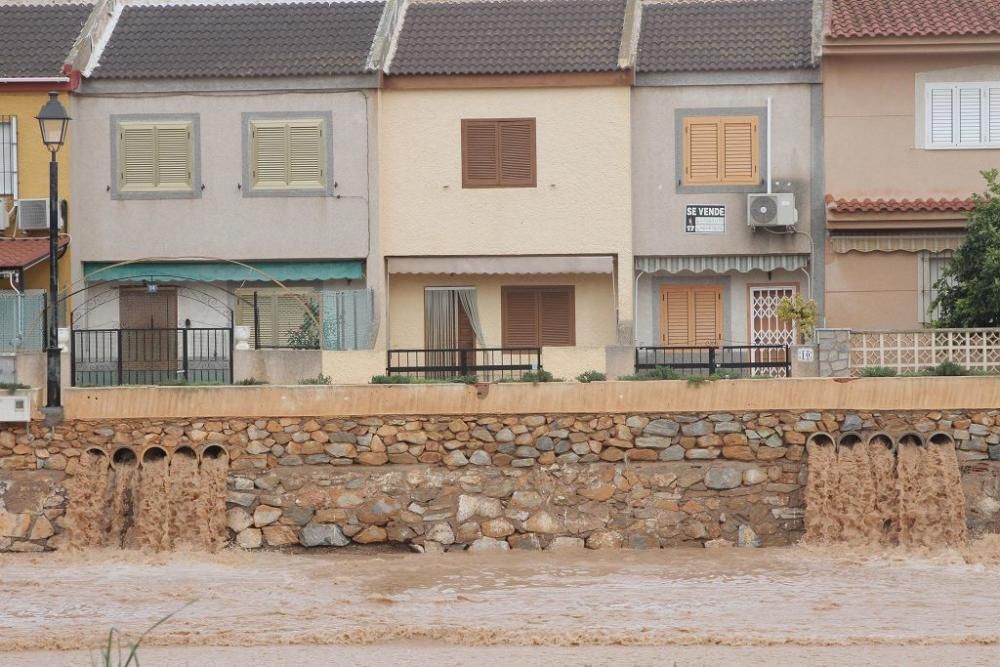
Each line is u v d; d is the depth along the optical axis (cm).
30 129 4322
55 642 2761
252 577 3256
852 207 4228
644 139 4359
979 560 3325
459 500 3488
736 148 4350
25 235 4341
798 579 3181
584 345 4391
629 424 3500
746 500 3481
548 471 3497
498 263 4344
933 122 4316
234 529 3491
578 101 4322
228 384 3594
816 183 4331
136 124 4356
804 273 4362
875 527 3428
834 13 4400
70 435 3522
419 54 4416
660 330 4403
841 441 3488
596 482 3491
